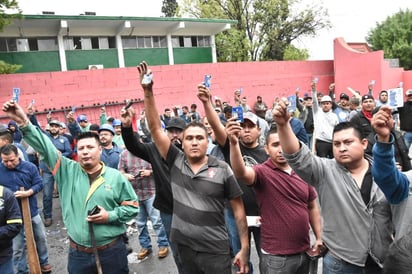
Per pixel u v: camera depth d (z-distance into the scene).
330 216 2.54
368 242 2.40
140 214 4.96
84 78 13.30
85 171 3.27
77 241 3.16
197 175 2.89
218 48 28.36
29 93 12.34
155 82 14.95
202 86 3.36
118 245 3.25
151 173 4.92
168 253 5.07
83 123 9.03
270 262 2.93
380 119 2.11
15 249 4.33
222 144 3.54
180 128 4.03
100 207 3.08
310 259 3.01
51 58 19.95
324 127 7.62
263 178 2.94
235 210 2.98
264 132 6.21
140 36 22.41
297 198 2.91
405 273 1.22
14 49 19.12
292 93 18.86
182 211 2.88
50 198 6.74
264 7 29.19
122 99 13.98
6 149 4.33
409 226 2.25
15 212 3.32
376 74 18.56
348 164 2.49
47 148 3.27
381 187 2.23
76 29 20.38
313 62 19.78
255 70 17.61
